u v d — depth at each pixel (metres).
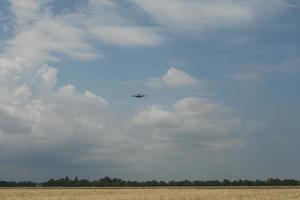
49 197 79.06
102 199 73.19
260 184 195.88
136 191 102.44
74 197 78.19
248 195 81.81
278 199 72.50
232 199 72.69
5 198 76.06
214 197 76.81
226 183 195.88
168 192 92.88
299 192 92.19
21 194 93.56
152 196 77.88
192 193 86.69
